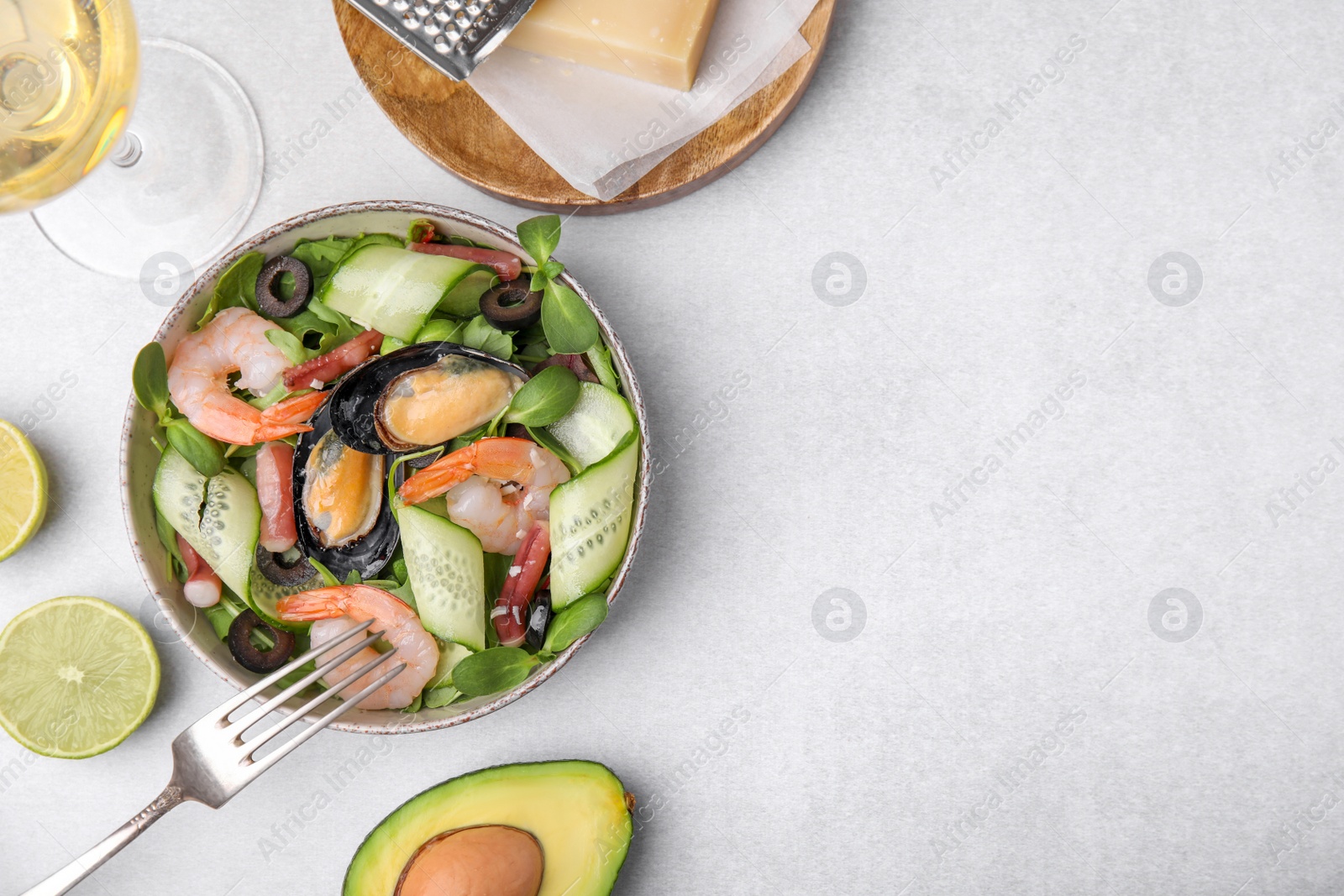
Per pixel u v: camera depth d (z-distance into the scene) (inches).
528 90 26.2
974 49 27.6
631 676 27.5
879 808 27.5
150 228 27.9
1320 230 27.6
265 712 24.6
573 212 27.4
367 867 26.0
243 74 27.9
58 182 24.2
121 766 27.6
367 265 25.3
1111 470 27.5
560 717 27.5
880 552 27.5
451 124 26.8
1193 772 27.4
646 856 27.5
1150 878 27.3
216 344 25.6
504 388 25.5
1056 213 27.6
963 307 27.6
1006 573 27.5
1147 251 27.6
